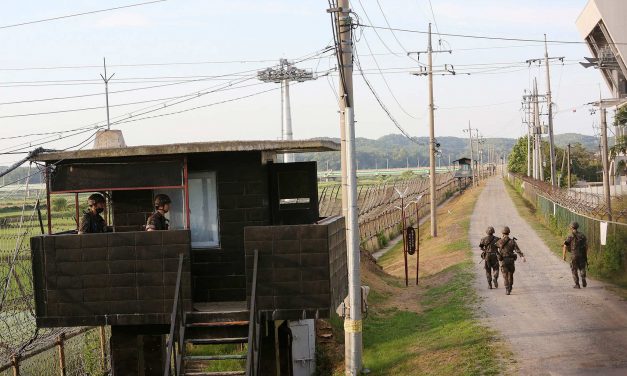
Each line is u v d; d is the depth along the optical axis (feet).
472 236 133.80
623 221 115.75
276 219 46.14
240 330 38.11
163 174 39.96
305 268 38.11
